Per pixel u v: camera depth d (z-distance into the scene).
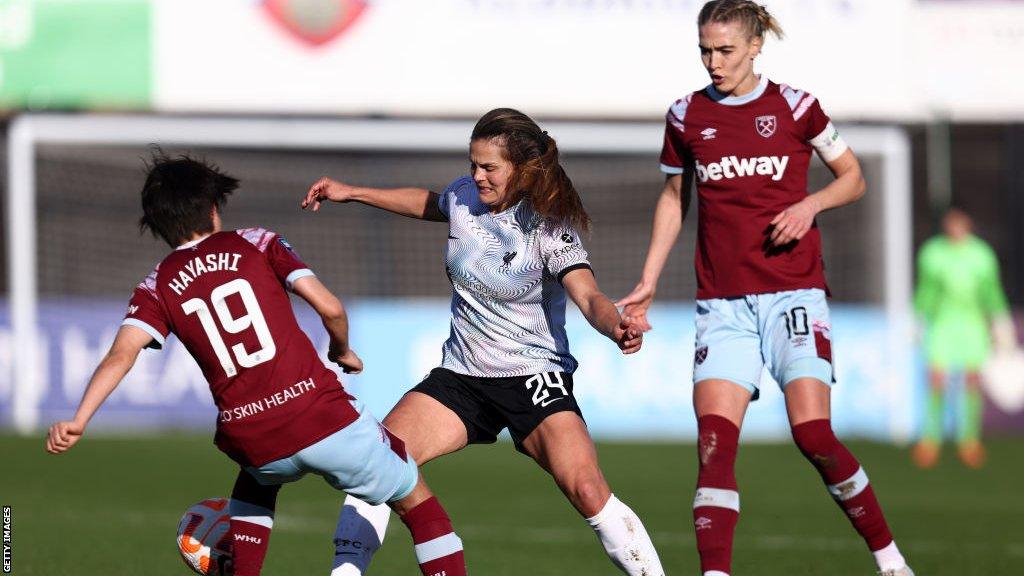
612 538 17.20
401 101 53.31
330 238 64.25
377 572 22.86
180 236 16.44
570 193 17.53
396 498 16.81
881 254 56.12
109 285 61.53
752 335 18.70
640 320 16.16
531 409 17.77
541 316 17.98
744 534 28.02
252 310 15.91
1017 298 71.25
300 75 53.19
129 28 52.84
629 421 52.03
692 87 53.19
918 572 23.28
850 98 52.97
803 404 17.95
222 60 53.09
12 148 53.31
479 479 38.59
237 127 54.44
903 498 35.28
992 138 78.31
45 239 60.59
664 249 19.17
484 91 53.31
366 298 64.31
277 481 16.77
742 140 18.53
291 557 24.12
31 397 51.53
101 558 23.78
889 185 54.19
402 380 51.75
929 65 53.06
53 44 52.72
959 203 60.03
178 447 45.41
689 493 35.50
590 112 53.34
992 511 32.56
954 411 53.12
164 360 52.22
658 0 53.28
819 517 30.91
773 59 52.91
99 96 52.84
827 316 18.72
